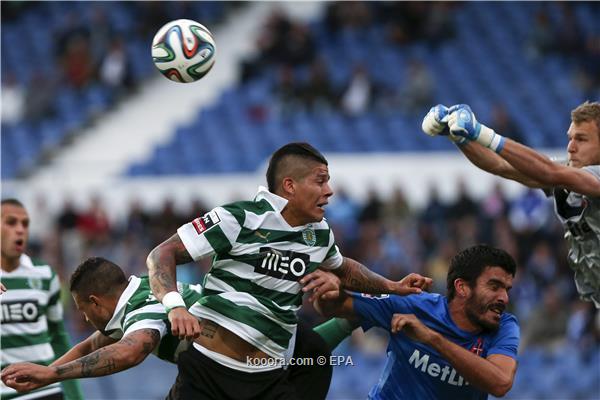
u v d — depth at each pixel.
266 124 72.81
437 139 68.25
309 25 82.19
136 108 77.94
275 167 19.47
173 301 18.05
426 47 78.31
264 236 19.23
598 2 80.19
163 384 44.00
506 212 53.41
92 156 74.94
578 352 45.88
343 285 20.92
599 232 20.47
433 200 54.75
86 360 18.25
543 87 73.44
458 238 51.03
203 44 20.36
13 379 17.67
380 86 73.19
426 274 49.16
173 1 83.06
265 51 78.19
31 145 75.88
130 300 20.27
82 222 58.72
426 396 21.00
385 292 20.78
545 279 49.25
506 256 20.41
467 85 74.25
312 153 19.45
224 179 67.75
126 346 18.67
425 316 20.91
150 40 82.38
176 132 75.06
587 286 21.50
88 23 85.38
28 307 26.42
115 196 68.00
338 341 22.84
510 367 19.95
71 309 47.16
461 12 81.44
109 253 56.53
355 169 65.25
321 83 73.31
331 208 56.88
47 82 79.19
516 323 20.97
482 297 20.23
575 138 20.86
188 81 20.53
